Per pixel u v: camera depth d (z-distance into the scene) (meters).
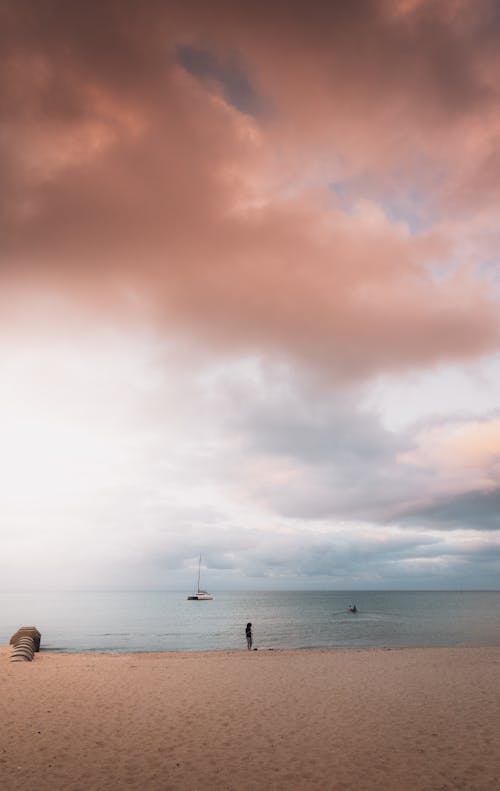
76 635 70.06
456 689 19.03
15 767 10.34
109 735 12.73
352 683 20.27
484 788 9.30
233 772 10.14
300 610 149.88
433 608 159.75
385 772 10.14
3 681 20.17
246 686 19.56
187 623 95.12
